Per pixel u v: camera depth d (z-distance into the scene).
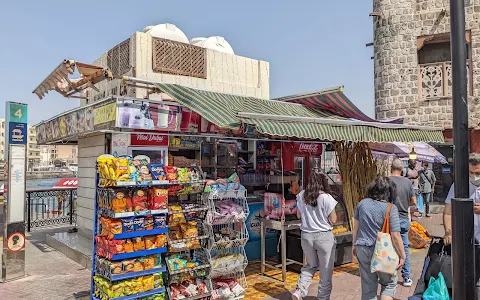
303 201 5.39
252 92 10.69
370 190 4.71
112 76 5.71
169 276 5.30
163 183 5.19
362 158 8.17
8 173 6.94
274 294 6.05
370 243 4.47
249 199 8.12
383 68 16.03
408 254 6.27
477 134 14.66
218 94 6.46
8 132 7.01
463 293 3.37
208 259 5.62
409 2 15.57
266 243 8.26
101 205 5.23
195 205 5.68
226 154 8.76
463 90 3.46
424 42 15.61
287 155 9.82
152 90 6.91
